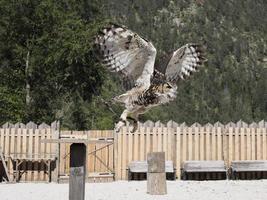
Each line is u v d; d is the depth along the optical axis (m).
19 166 24.62
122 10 89.38
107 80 47.72
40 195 18.44
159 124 25.02
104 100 5.22
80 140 8.65
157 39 87.69
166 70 4.99
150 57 4.90
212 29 96.06
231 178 25.11
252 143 25.34
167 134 24.94
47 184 23.12
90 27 43.91
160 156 18.34
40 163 24.64
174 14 96.50
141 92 4.93
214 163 24.58
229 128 25.33
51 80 43.97
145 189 20.02
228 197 17.50
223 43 93.94
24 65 44.31
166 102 4.96
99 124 41.31
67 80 45.97
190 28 94.31
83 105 45.25
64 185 22.56
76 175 10.32
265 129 25.41
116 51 4.84
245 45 96.62
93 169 24.52
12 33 43.81
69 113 44.53
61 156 24.64
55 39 42.94
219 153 25.22
